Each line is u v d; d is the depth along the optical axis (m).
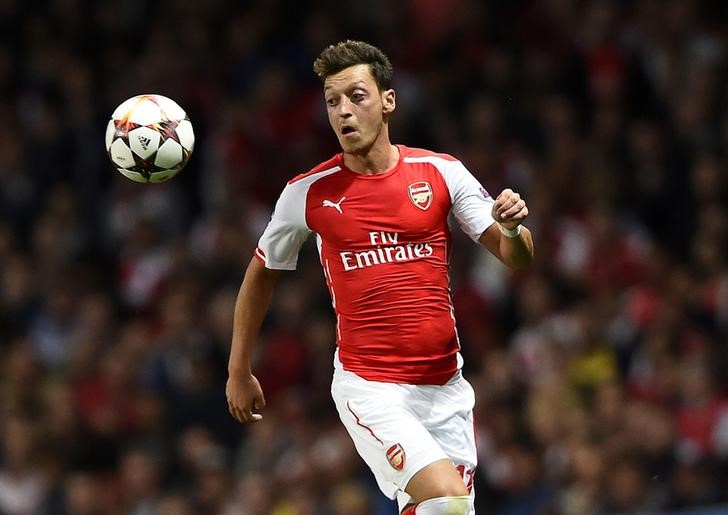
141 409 40.59
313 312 41.94
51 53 52.91
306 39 51.44
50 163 49.78
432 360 20.08
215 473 37.88
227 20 53.31
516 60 48.41
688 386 36.25
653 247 43.03
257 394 21.08
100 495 39.56
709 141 44.50
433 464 19.19
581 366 38.03
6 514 39.91
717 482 34.03
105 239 48.31
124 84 51.94
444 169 20.30
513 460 35.84
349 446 36.31
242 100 50.50
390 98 20.27
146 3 54.34
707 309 38.81
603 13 48.84
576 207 43.91
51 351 44.38
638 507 33.56
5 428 41.19
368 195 20.00
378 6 52.47
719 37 48.03
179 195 49.03
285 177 48.12
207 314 42.75
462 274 41.75
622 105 46.78
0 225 48.25
